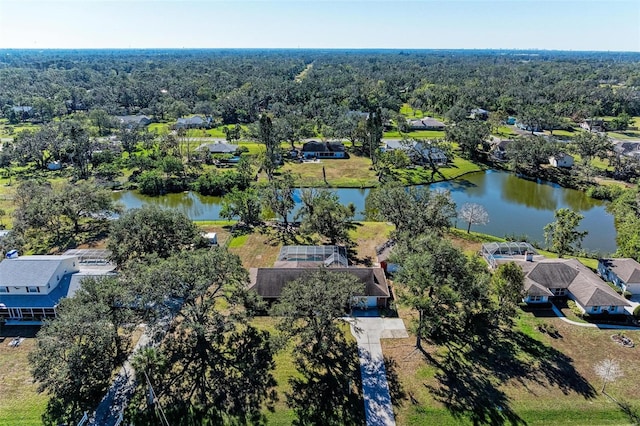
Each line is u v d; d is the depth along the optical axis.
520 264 53.38
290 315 36.72
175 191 94.38
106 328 35.69
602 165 106.94
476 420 33.19
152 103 185.75
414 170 105.19
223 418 33.44
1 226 68.88
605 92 175.25
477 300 41.06
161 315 37.62
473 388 36.25
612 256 58.50
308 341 36.94
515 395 35.53
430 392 35.84
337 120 136.50
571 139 129.00
